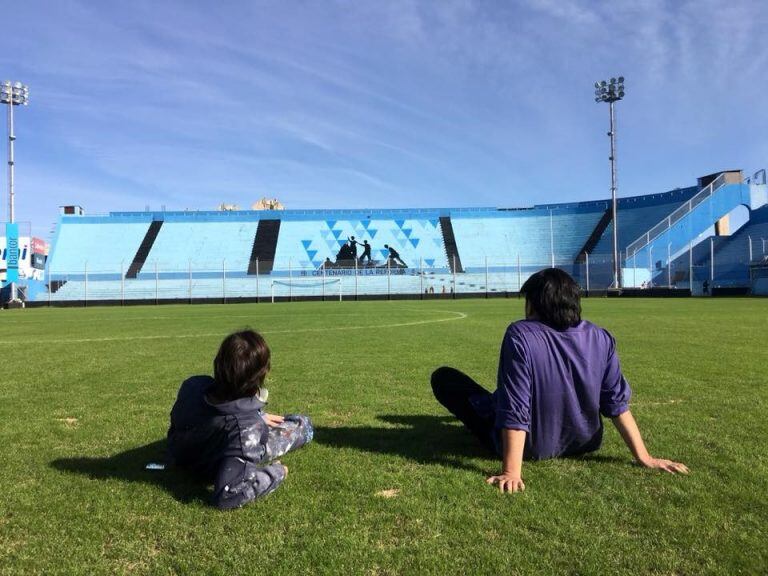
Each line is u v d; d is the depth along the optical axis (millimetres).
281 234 63250
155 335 15156
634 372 7391
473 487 3340
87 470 3779
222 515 2998
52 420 5254
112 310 36469
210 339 13820
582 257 56688
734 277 47188
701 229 52000
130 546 2670
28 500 3236
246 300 50250
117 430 4867
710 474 3512
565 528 2771
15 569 2469
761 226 51438
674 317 18578
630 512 2953
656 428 4605
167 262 59062
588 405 3480
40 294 51188
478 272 58438
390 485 3402
